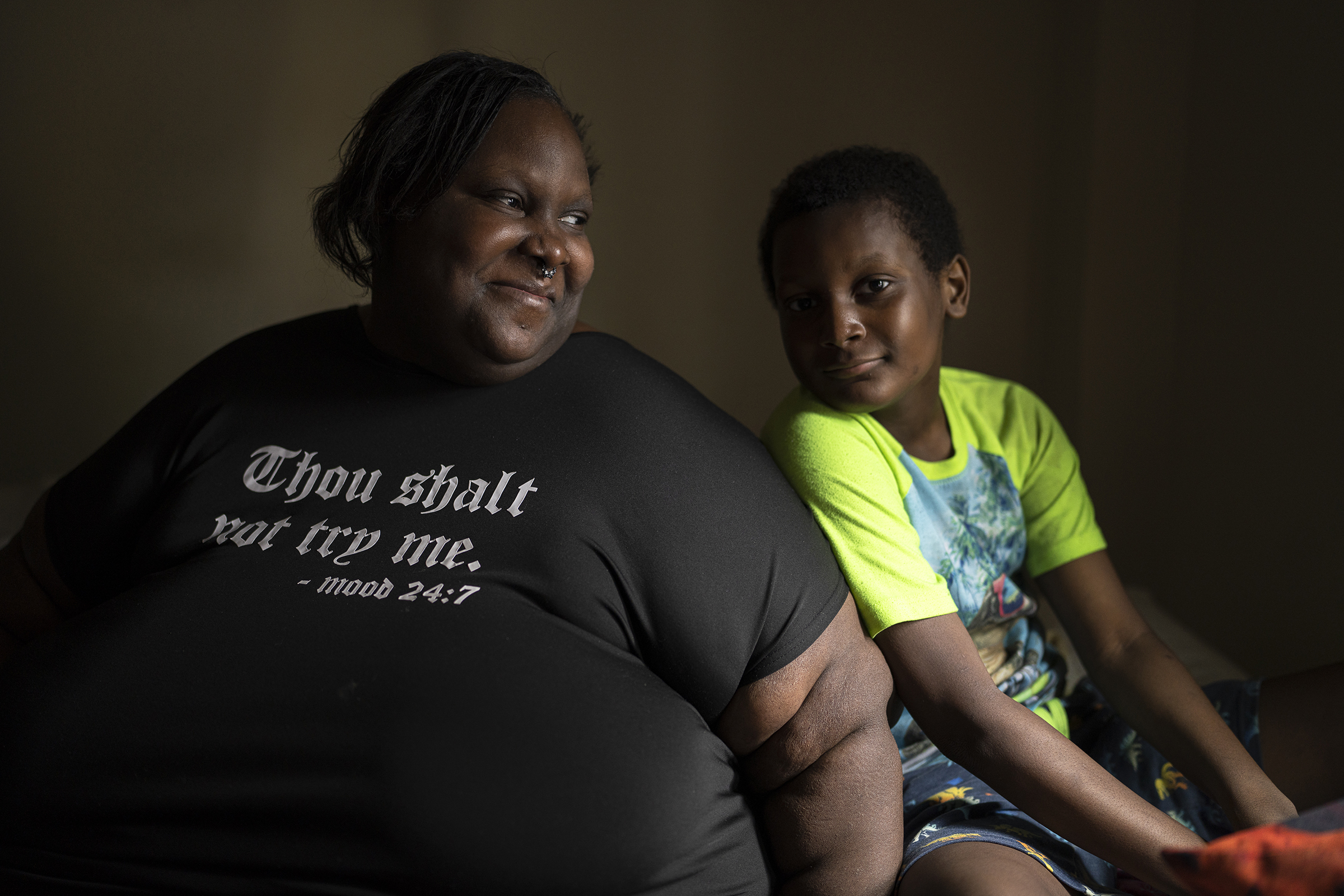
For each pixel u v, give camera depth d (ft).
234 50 9.50
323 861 2.70
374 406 3.44
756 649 3.08
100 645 3.03
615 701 2.87
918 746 3.76
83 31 9.38
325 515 3.24
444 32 9.57
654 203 9.70
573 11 9.52
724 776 2.96
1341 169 5.28
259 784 2.78
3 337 9.59
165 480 3.53
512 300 3.18
